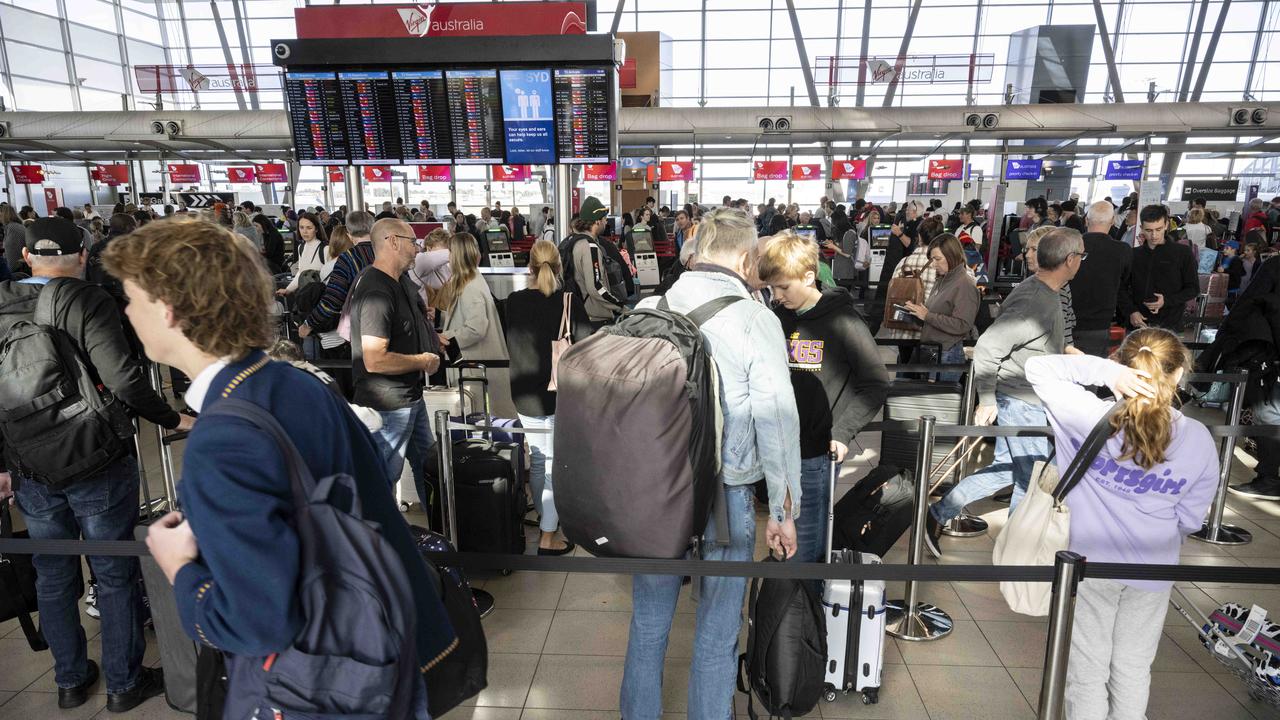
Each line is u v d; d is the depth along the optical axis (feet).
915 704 8.05
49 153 60.85
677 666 8.61
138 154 61.31
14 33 64.64
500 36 18.75
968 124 52.65
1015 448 10.39
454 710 7.97
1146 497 6.54
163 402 7.70
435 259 17.34
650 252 37.78
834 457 8.55
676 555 5.83
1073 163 67.05
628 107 57.52
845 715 7.88
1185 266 15.98
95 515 7.50
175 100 71.00
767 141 58.44
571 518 6.01
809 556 8.84
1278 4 64.44
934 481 12.84
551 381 10.95
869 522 9.74
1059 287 10.23
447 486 10.04
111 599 7.72
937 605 10.12
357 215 15.57
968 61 53.83
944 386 13.14
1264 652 7.82
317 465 3.47
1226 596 10.31
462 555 5.79
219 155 64.39
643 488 5.66
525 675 8.57
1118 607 6.82
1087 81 69.31
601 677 8.53
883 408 13.25
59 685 8.00
